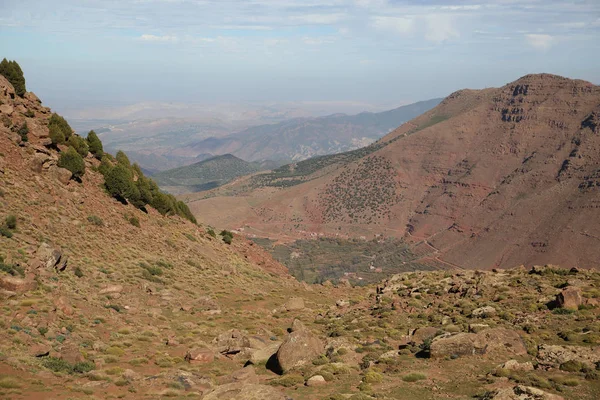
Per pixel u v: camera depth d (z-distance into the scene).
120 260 53.25
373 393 26.86
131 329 37.62
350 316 50.62
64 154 63.56
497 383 27.34
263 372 32.88
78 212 57.12
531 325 38.84
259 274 77.44
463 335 33.84
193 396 26.42
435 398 25.92
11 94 68.81
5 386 23.47
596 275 55.38
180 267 62.12
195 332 41.28
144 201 77.12
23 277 35.03
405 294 57.72
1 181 49.81
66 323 33.38
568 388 26.25
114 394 25.53
